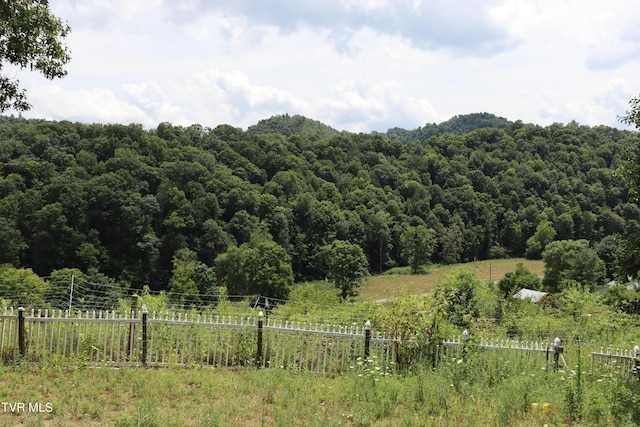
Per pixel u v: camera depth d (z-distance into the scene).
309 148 118.75
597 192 106.50
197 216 75.25
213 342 11.75
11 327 10.46
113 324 11.02
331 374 11.42
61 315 10.95
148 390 9.10
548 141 130.12
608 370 12.16
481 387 9.84
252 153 102.94
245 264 59.62
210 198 76.88
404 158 125.75
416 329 11.59
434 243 93.00
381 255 93.56
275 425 7.62
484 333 16.33
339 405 8.76
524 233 102.88
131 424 7.39
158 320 11.32
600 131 139.00
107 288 48.94
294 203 87.62
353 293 71.44
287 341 11.67
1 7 9.27
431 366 11.09
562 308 36.31
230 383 9.83
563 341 19.44
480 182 114.56
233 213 81.56
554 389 9.80
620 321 22.98
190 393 9.22
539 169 116.25
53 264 60.16
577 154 122.75
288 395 9.07
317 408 8.49
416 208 104.44
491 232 103.81
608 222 99.44
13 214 60.06
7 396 8.36
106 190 66.44
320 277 84.12
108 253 66.19
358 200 99.94
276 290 57.91
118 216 67.44
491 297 31.42
